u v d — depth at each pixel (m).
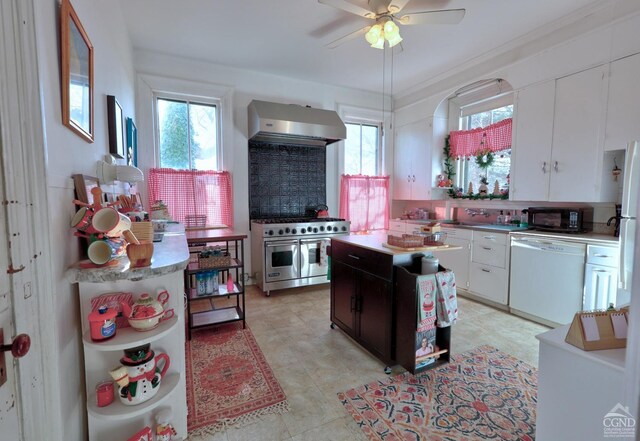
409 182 4.68
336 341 2.49
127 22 2.76
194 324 2.56
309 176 4.39
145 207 3.48
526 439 1.46
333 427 1.55
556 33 2.81
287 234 3.68
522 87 3.12
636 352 0.61
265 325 2.80
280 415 1.63
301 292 3.81
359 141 4.79
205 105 3.79
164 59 3.48
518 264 2.98
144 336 1.24
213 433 1.51
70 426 1.17
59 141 1.11
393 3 2.14
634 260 0.61
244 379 1.96
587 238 2.49
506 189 3.62
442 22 2.27
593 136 2.59
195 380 1.94
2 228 0.77
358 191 4.71
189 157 3.74
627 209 1.51
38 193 0.91
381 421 1.59
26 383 0.83
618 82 2.42
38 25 0.92
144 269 1.19
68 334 1.17
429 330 1.95
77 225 1.21
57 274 1.06
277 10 2.60
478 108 4.02
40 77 0.91
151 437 1.32
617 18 2.40
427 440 1.46
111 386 1.27
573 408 0.97
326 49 3.30
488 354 2.26
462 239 3.56
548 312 2.75
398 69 3.84
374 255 2.12
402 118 4.78
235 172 3.92
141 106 3.41
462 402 1.73
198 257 2.62
